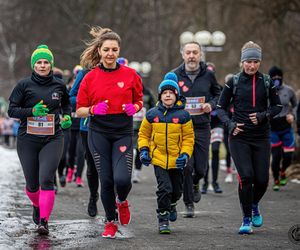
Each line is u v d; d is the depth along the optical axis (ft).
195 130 37.73
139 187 53.88
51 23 170.40
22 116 30.81
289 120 50.08
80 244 28.68
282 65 96.27
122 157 29.40
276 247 28.40
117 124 29.68
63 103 32.63
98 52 30.91
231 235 31.24
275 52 100.68
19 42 183.62
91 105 29.96
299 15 95.61
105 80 29.81
